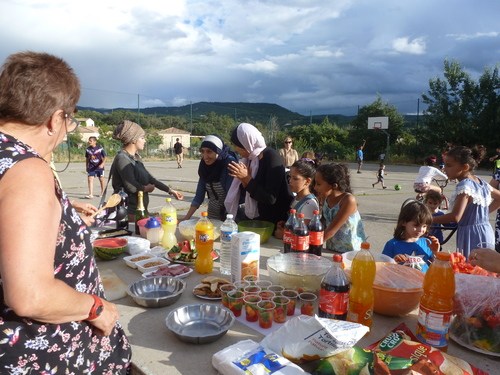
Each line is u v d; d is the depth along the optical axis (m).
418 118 27.59
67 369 1.05
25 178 0.85
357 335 1.18
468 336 1.38
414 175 17.56
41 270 0.83
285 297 1.58
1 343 0.93
